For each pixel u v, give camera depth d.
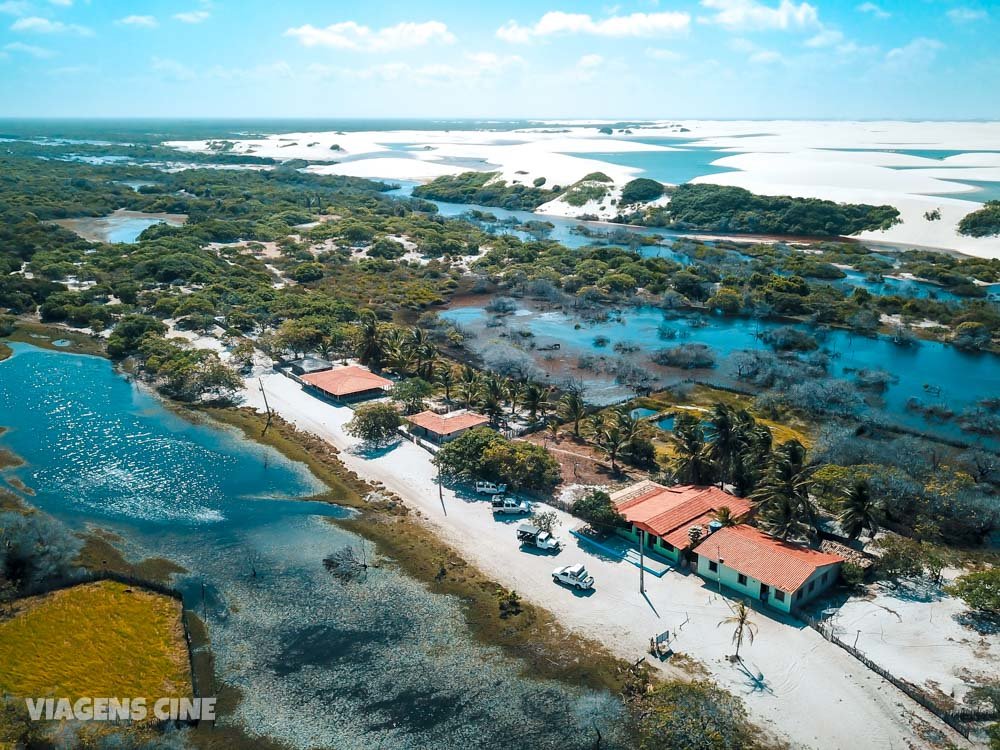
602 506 68.88
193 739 45.28
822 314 156.12
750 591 58.81
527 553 66.56
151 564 65.38
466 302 174.75
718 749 41.66
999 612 56.12
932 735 45.16
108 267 179.88
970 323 140.00
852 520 65.62
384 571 64.12
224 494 79.19
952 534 70.06
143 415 101.81
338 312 146.62
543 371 124.12
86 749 43.41
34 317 151.38
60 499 77.69
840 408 103.62
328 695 49.28
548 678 50.88
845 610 57.50
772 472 70.56
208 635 55.41
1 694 47.69
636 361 130.12
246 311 145.62
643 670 51.19
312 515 74.50
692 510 68.56
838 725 45.97
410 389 101.31
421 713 47.66
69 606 58.34
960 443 94.00
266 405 104.94
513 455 77.31
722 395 113.06
